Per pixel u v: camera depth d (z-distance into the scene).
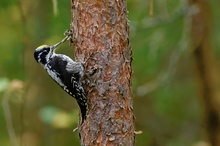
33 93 16.95
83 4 8.08
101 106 8.09
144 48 15.30
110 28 8.04
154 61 15.84
